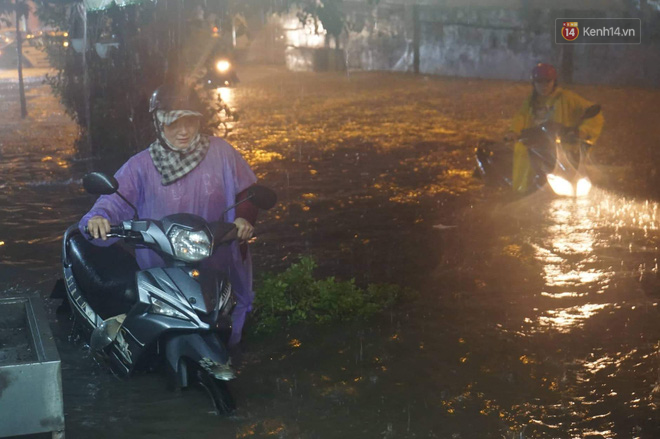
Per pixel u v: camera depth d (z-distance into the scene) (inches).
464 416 177.0
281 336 221.9
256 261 288.5
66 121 676.1
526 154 394.0
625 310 237.3
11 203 375.2
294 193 399.5
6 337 181.3
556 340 216.7
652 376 194.7
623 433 169.3
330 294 237.6
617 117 673.6
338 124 662.5
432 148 538.3
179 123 199.0
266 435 169.5
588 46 954.1
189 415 178.2
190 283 180.7
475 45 1090.1
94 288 197.9
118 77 446.6
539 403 182.4
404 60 1194.6
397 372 199.3
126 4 312.2
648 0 895.7
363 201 381.7
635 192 396.8
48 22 506.0
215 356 176.6
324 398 186.2
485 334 221.5
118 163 461.1
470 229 329.4
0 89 969.5
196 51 416.2
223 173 205.6
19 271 276.5
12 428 150.7
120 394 188.2
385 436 168.9
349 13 1238.9
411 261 287.7
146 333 181.6
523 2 1013.8
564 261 284.0
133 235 184.4
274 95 900.6
